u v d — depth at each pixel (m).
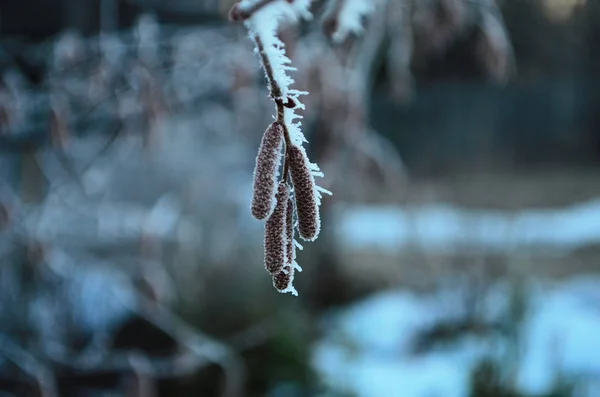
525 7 13.83
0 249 4.59
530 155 16.58
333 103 4.17
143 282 4.53
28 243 4.45
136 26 4.64
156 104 4.21
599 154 17.86
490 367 5.45
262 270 6.54
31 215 4.67
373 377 6.62
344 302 8.80
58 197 4.79
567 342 6.88
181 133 6.66
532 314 6.40
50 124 4.12
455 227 9.90
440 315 7.65
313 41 4.18
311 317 7.44
